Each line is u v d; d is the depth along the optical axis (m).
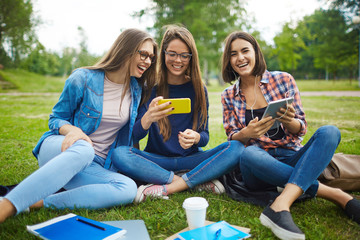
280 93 2.41
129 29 2.31
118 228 1.51
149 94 2.54
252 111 2.43
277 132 2.33
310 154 1.79
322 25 28.61
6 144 4.12
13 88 20.97
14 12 26.41
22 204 1.57
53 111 2.24
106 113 2.27
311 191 1.89
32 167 2.97
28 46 31.14
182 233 1.50
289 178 1.81
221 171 2.21
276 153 2.29
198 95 2.50
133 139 2.38
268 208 1.68
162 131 2.39
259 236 1.56
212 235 1.48
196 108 2.53
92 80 2.23
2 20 26.55
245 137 2.22
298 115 2.32
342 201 1.85
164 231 1.66
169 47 2.42
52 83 24.86
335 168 2.28
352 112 7.80
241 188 2.23
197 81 2.48
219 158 2.20
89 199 1.87
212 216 1.82
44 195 1.65
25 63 35.81
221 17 24.48
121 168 2.19
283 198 1.69
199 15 24.22
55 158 1.74
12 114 7.97
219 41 25.30
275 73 2.46
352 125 5.77
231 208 2.00
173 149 2.43
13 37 28.97
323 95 14.36
